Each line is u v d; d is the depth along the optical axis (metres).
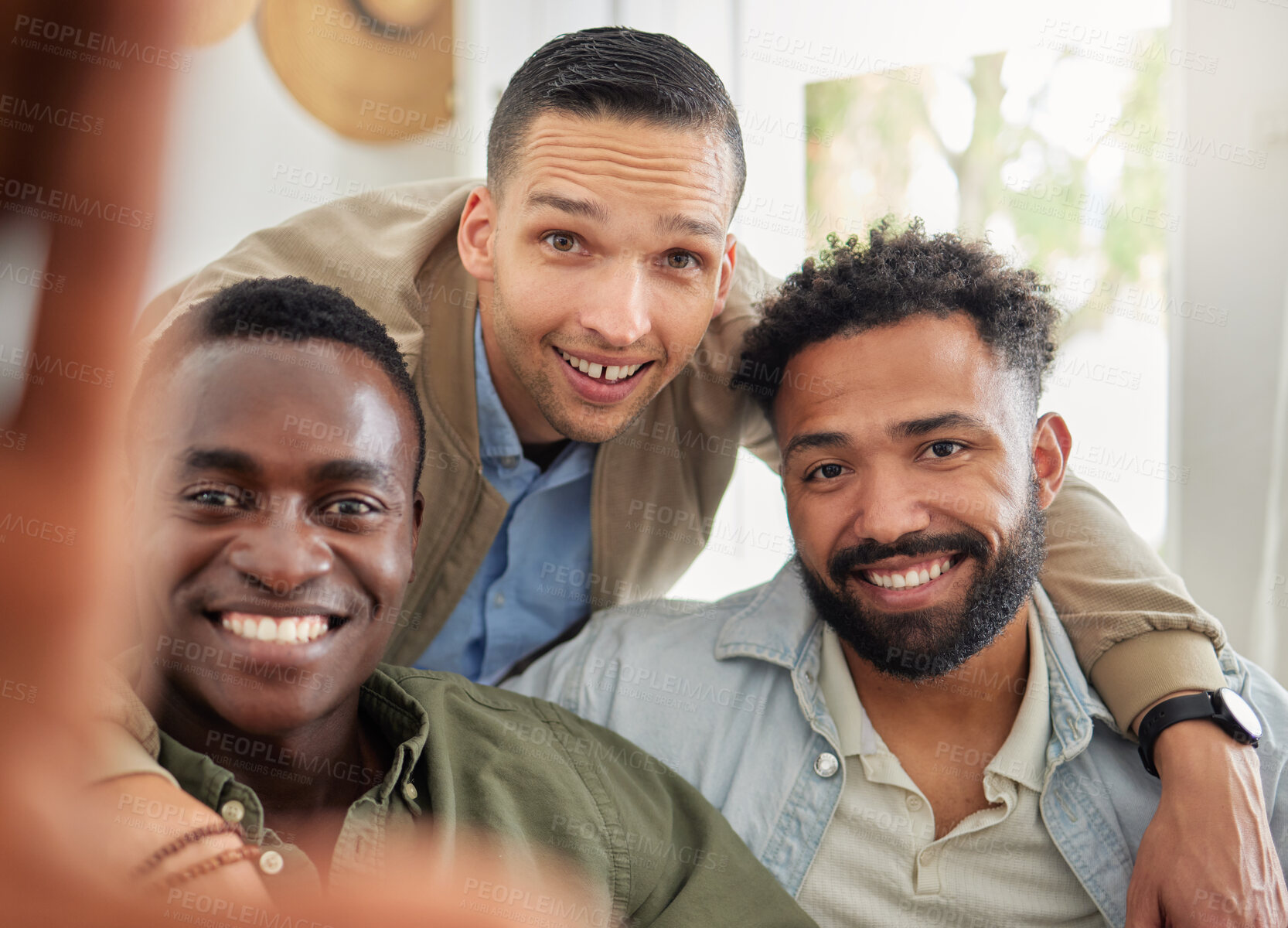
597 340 1.08
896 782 1.11
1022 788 1.10
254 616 0.75
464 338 1.29
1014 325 1.10
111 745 0.65
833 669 1.17
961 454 1.07
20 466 0.30
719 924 0.92
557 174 1.06
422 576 1.31
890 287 1.07
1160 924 0.98
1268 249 1.78
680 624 1.29
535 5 2.31
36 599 0.30
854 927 1.10
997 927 1.08
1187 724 1.07
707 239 1.09
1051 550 1.26
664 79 1.07
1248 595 1.81
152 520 0.75
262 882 0.69
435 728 0.92
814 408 1.10
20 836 0.29
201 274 1.27
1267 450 1.79
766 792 1.14
